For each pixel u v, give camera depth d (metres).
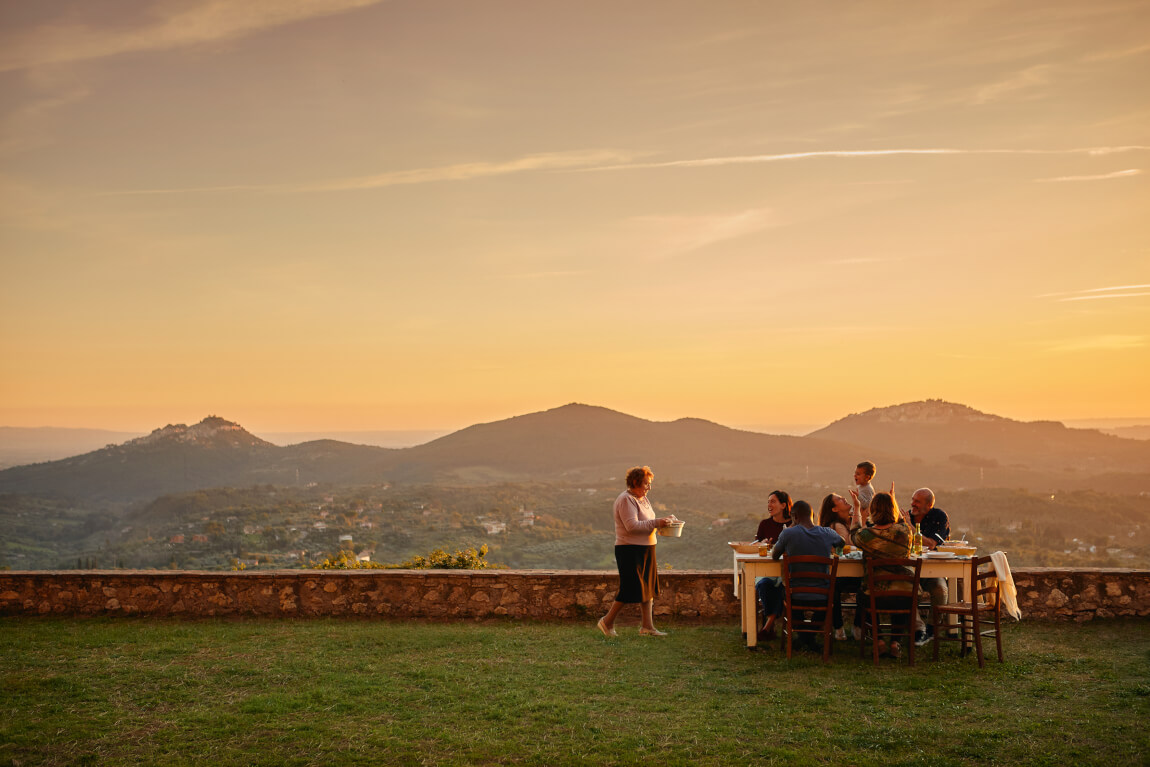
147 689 5.82
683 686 5.89
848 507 7.81
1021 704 5.32
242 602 9.16
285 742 4.65
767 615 7.38
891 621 7.09
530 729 4.88
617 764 4.28
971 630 6.80
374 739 4.66
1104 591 8.23
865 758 4.33
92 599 9.20
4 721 5.02
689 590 8.77
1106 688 5.70
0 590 9.23
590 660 6.79
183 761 4.33
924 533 7.83
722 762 4.30
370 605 9.05
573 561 68.62
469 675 6.26
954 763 4.25
